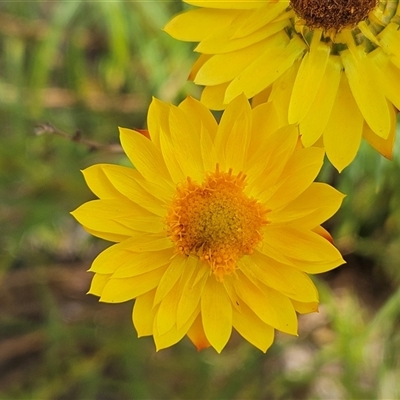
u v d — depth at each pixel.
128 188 0.16
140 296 0.16
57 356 0.26
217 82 0.17
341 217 0.24
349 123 0.16
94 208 0.16
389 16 0.16
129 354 0.25
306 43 0.16
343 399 0.26
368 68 0.16
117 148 0.19
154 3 0.23
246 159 0.16
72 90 0.26
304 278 0.16
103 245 0.28
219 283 0.17
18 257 0.28
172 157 0.16
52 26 0.25
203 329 0.17
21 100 0.25
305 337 0.26
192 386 0.25
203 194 0.16
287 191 0.16
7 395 0.25
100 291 0.16
